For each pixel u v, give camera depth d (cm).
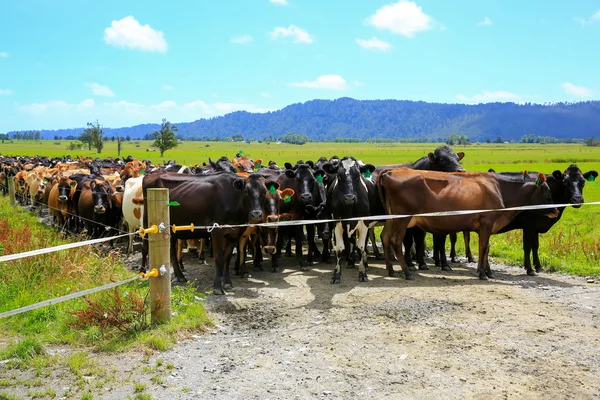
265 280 1130
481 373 615
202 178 1056
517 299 930
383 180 1125
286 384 588
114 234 1658
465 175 1142
